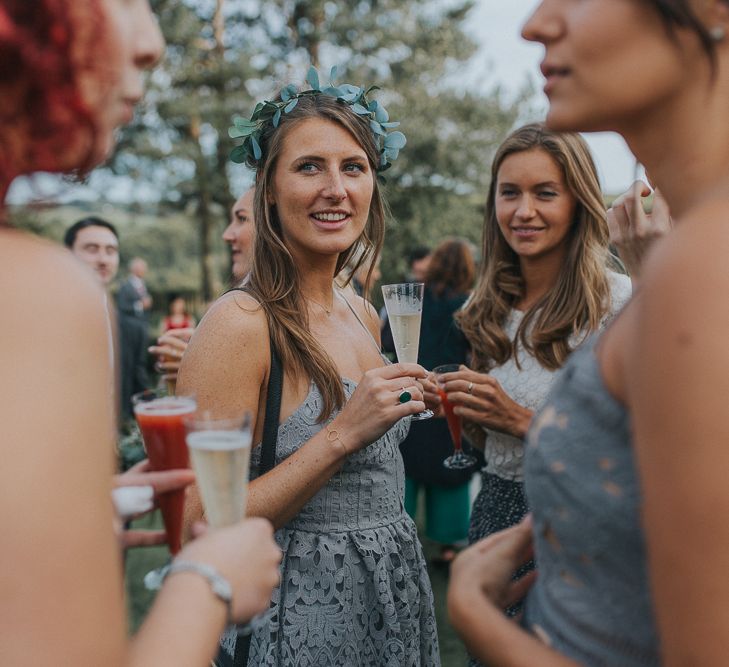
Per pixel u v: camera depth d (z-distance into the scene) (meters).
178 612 0.85
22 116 0.76
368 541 1.90
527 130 2.46
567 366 0.94
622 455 0.82
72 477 0.69
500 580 1.04
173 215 21.48
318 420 1.87
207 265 21.27
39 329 0.70
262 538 0.98
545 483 0.90
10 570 0.64
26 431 0.67
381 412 1.77
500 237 2.61
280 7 20.02
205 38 19.64
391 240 19.75
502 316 2.59
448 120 19.78
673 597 0.69
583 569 0.88
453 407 2.32
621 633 0.85
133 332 5.51
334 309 2.19
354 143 2.02
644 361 0.71
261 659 1.82
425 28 20.11
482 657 0.95
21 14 0.73
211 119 18.36
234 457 1.11
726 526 0.65
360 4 20.17
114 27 0.80
